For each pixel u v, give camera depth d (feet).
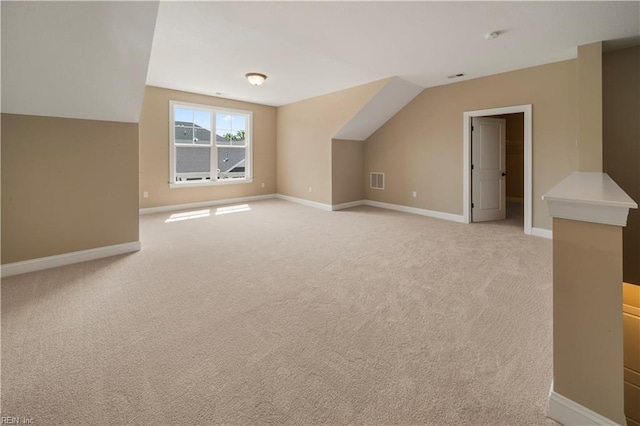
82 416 4.43
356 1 8.89
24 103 9.31
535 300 8.09
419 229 16.20
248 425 4.31
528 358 5.74
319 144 22.30
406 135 20.76
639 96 11.91
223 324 6.95
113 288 8.80
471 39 11.57
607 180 7.08
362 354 5.90
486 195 18.30
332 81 17.93
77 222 10.87
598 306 3.97
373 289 8.82
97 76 9.12
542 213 14.76
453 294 8.48
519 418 4.39
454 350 6.00
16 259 9.80
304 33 11.13
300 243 13.53
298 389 4.99
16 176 9.70
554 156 14.24
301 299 8.20
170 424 4.32
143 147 19.69
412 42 11.85
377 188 22.98
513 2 8.87
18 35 7.19
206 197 22.90
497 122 18.30
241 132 24.76
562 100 13.92
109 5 7.28
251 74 16.25
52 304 7.81
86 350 5.96
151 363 5.60
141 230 15.71
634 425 4.80
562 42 11.79
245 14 9.73
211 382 5.14
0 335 6.42
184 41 12.02
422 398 4.80
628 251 12.32
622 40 11.46
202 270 10.27
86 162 10.93
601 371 3.99
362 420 4.39
